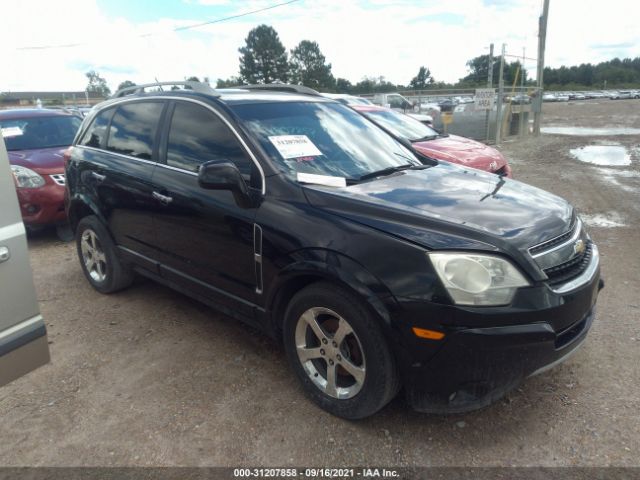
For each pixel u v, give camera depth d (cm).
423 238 251
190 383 327
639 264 517
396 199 290
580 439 269
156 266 397
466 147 768
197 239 348
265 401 307
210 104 357
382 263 251
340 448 268
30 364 238
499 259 243
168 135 382
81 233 474
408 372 252
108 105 463
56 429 288
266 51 7750
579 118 2991
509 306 238
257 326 332
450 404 254
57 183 634
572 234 286
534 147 1592
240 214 313
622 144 1608
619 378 321
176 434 280
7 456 268
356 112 434
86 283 504
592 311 292
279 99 386
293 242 284
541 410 293
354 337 272
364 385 267
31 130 746
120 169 411
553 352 252
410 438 274
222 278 339
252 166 320
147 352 367
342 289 266
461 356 240
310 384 297
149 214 385
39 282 511
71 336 394
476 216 271
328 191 297
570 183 960
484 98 1700
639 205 772
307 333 296
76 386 328
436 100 3725
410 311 243
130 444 274
